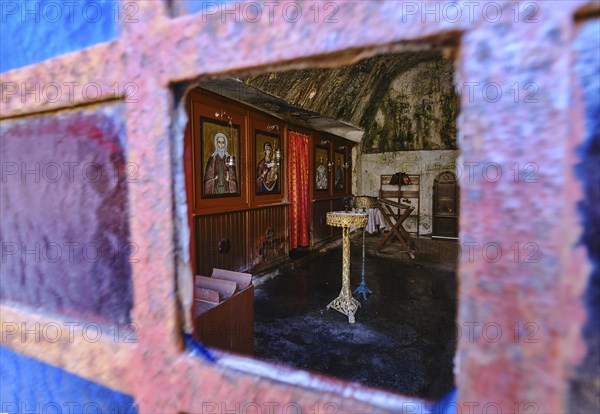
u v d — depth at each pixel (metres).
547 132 0.39
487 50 0.41
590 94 0.39
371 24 0.46
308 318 3.40
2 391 0.94
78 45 0.75
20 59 0.85
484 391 0.44
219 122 4.15
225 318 1.74
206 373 0.62
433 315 3.49
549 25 0.39
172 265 0.63
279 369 0.62
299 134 6.18
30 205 0.87
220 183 4.22
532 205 0.40
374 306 3.74
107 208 0.74
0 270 0.95
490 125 0.42
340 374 2.43
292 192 5.95
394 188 8.88
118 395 0.76
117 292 0.74
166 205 0.63
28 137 0.85
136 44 0.64
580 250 0.39
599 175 0.39
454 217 8.28
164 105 0.62
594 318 0.39
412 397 0.54
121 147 0.71
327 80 5.18
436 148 8.38
